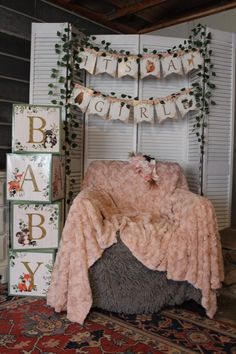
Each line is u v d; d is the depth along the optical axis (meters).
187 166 3.21
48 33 2.91
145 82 3.13
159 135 3.20
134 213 2.45
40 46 2.93
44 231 2.29
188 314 2.09
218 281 2.05
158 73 2.95
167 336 1.81
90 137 3.16
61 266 2.01
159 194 2.56
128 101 2.95
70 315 1.96
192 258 2.03
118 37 3.06
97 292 2.05
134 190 2.61
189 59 2.93
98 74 3.13
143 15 3.83
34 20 3.16
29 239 2.28
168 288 2.12
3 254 2.55
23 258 2.29
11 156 2.27
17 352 1.62
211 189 3.08
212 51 2.99
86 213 2.02
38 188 2.26
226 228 3.17
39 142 2.29
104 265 2.03
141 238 2.04
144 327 1.91
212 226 2.06
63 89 2.89
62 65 2.88
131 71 2.94
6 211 2.55
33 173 2.26
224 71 3.07
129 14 3.68
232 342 1.76
